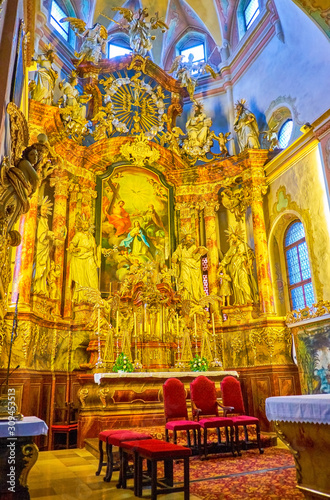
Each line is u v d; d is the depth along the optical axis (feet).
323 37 34.88
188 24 54.49
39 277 33.45
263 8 44.68
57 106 38.88
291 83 39.70
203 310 39.04
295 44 39.19
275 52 42.63
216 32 52.44
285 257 39.88
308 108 36.99
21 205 18.81
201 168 44.47
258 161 41.45
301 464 15.34
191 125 46.68
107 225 41.24
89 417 27.58
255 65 46.03
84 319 35.53
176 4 53.52
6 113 16.58
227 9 51.01
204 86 51.44
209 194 44.65
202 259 44.34
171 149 45.14
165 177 45.03
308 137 35.19
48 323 33.76
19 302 30.14
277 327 35.83
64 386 33.60
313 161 34.88
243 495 15.48
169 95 49.21
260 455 23.56
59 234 37.32
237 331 38.40
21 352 29.07
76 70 45.32
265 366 34.88
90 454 24.99
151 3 52.75
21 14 19.98
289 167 38.06
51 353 33.71
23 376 28.43
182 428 21.12
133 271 38.60
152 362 34.63
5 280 23.20
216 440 26.45
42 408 31.22
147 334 35.60
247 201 41.68
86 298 35.53
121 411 27.45
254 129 43.21
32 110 34.99
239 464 21.16
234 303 39.78
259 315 37.91
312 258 34.04
